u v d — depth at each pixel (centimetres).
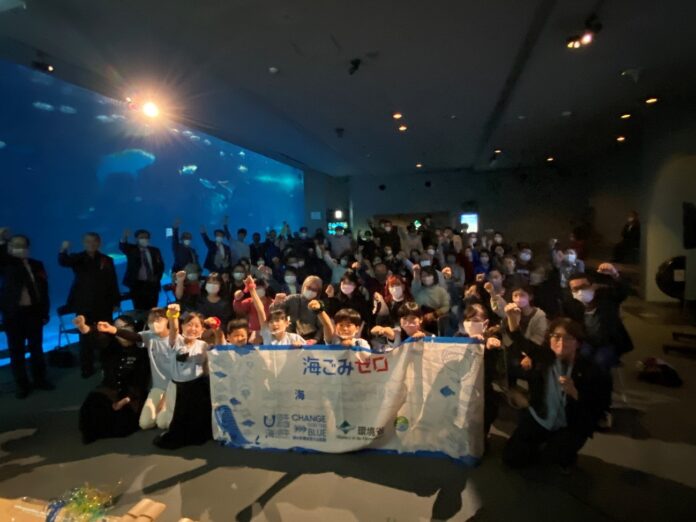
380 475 279
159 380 370
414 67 529
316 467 293
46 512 202
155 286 640
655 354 504
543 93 651
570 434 268
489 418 305
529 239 1582
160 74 562
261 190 3569
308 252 769
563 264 506
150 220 2961
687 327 611
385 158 1257
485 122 834
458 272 656
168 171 2933
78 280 516
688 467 276
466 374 291
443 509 241
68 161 2119
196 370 343
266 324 385
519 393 370
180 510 249
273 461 303
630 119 825
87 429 343
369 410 306
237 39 449
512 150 1158
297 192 2067
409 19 403
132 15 399
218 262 828
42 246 2094
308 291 413
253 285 389
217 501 256
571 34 438
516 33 435
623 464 282
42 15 405
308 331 414
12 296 445
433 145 1059
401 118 786
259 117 780
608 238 1299
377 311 450
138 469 298
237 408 328
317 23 409
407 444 305
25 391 453
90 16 404
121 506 256
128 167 2545
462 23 410
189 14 395
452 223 1639
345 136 945
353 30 426
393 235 1023
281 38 443
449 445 295
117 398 359
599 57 509
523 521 228
